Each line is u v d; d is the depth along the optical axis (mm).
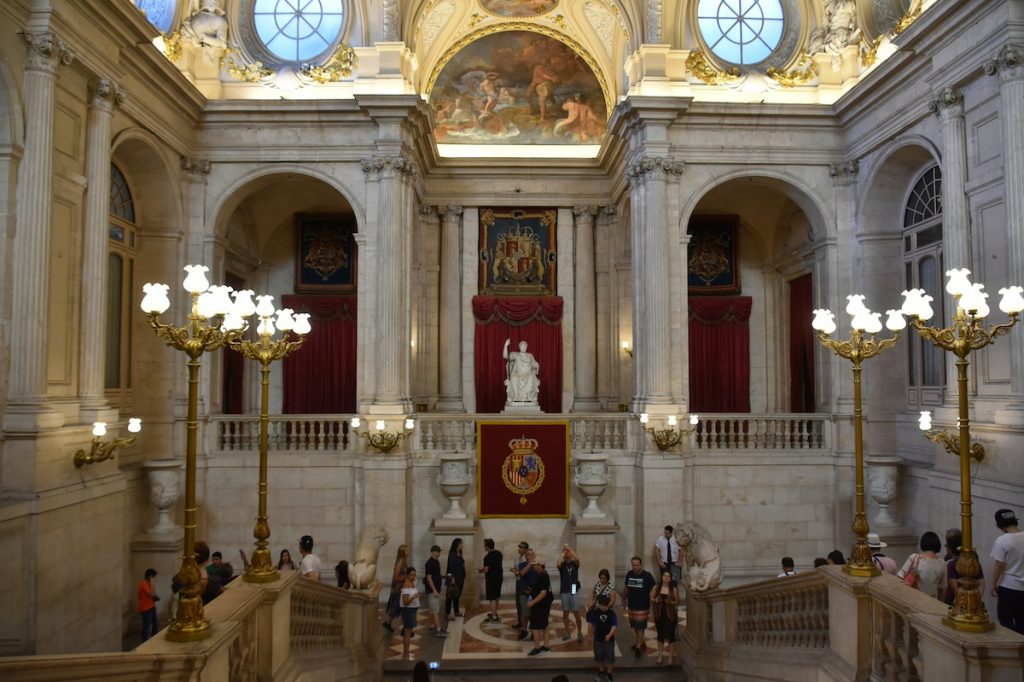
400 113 14805
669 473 14422
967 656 4926
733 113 15148
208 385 15000
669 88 15383
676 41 15734
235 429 15062
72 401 10430
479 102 19625
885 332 14773
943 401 13016
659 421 14531
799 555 15031
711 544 10391
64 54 10070
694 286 19484
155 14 14672
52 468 9555
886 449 14711
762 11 16188
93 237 10969
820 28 15984
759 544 15008
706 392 19328
